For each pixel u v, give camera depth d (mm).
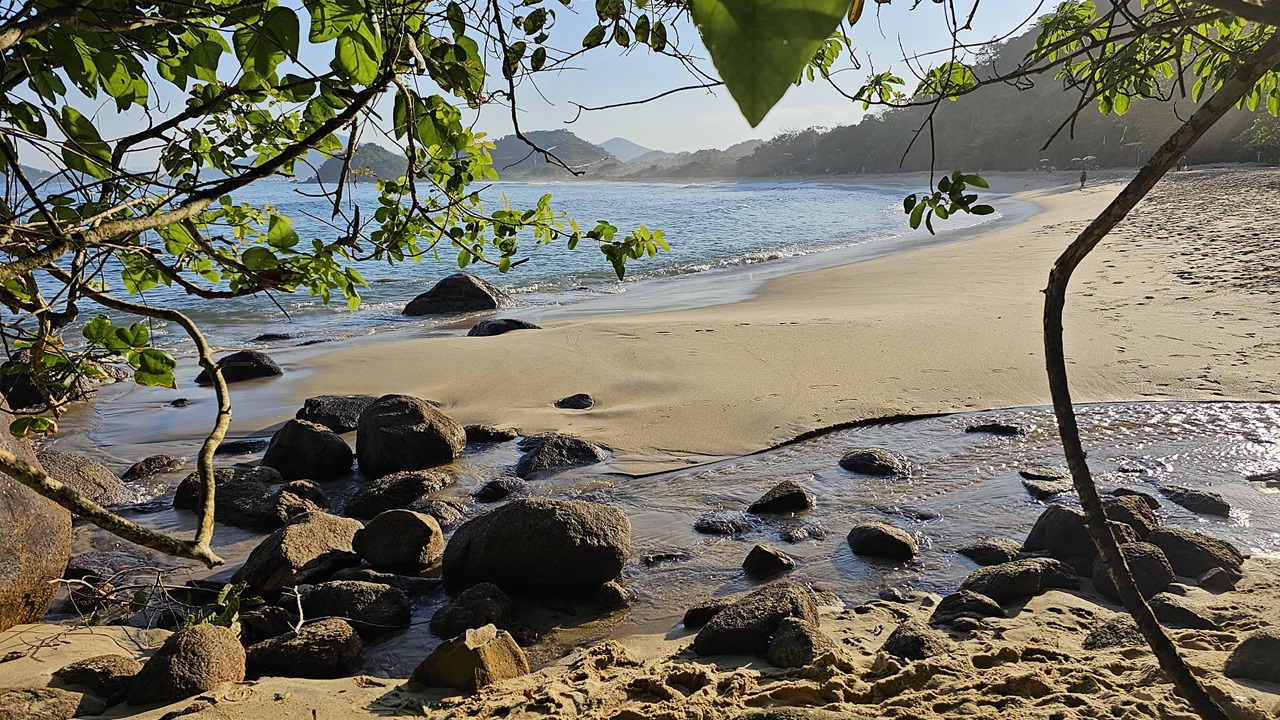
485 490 8547
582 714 4234
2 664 5125
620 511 6848
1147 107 75625
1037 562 5871
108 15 1350
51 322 1651
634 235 2764
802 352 12547
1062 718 3424
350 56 1530
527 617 6176
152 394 12734
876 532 6766
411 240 2652
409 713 4469
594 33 2053
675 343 13594
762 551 6598
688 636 5680
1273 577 5605
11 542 5566
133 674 5070
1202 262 17484
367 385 12500
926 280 19297
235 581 6762
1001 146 99312
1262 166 57500
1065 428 1092
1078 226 28422
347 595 6086
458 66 1996
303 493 8656
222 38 1823
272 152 2500
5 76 1685
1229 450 8141
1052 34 3084
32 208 1496
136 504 8664
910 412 9914
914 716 3652
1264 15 711
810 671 4477
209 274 2330
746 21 386
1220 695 3385
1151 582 5555
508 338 14680
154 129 1836
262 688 4816
